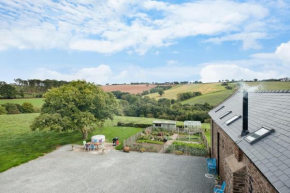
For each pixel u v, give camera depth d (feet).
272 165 18.13
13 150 71.51
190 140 93.25
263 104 37.99
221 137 44.75
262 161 19.85
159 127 118.11
